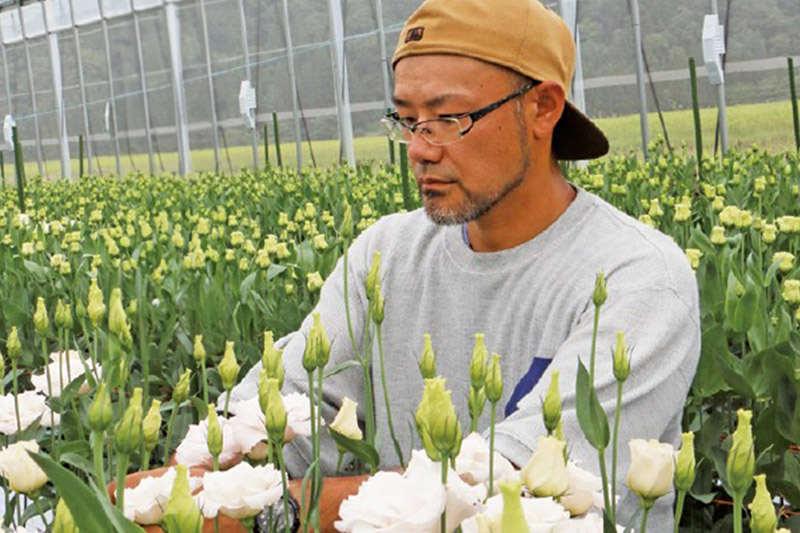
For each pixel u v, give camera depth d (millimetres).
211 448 1736
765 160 9438
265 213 8820
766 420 3004
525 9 2471
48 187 18562
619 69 18172
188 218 9094
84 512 1219
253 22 25297
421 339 2783
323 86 23734
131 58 29844
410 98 2471
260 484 1674
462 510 1381
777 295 3926
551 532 1395
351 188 10117
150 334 4473
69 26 32031
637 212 7188
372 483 1390
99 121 31609
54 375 3061
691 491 3078
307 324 2916
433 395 1376
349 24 22750
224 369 1984
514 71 2461
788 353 3389
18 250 7695
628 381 2312
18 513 2467
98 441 1465
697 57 17438
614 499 1707
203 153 27734
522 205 2607
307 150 24250
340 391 2840
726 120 17234
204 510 1644
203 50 27047
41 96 33906
